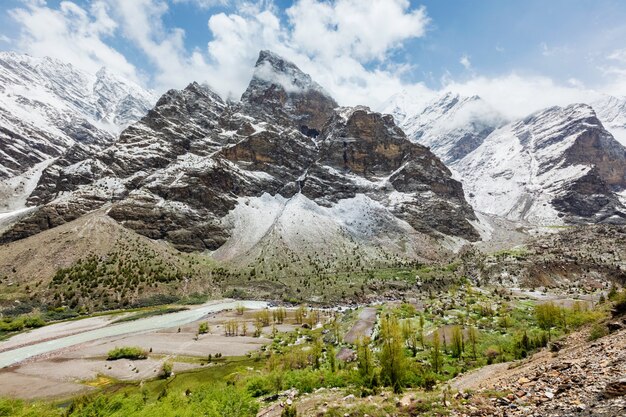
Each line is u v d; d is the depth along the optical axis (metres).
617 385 18.64
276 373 59.28
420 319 120.69
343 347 115.81
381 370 52.53
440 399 27.42
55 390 109.12
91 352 147.00
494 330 119.19
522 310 149.25
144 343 157.75
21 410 63.12
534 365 37.34
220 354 139.00
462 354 92.31
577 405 18.91
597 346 31.95
